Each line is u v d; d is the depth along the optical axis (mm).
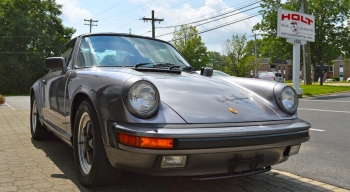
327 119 8328
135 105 2270
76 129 2967
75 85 3084
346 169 3723
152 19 32625
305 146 5016
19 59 41125
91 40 3711
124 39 3828
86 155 2906
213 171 2387
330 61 40719
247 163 2479
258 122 2570
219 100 2715
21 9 42688
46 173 3293
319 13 39281
